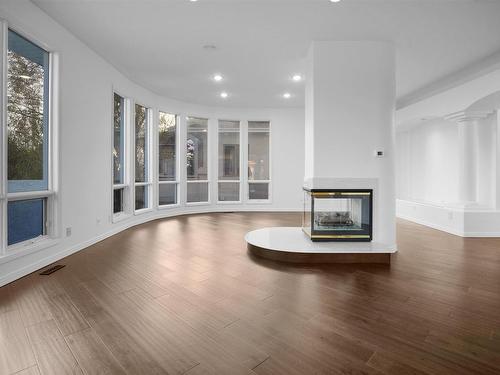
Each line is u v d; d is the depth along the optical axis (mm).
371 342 2201
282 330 2367
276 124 9758
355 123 4672
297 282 3451
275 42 4809
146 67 6004
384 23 4191
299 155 9789
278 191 9805
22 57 3764
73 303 2854
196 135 9430
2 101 3312
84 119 4926
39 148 4070
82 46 4848
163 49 5137
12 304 2830
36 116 4008
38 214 4082
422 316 2615
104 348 2115
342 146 4680
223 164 9828
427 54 5168
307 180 4934
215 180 9625
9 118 3598
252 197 9898
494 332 2348
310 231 4762
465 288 3281
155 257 4434
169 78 6680
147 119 7938
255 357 2014
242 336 2275
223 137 9797
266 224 7320
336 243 4598
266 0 3717
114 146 6395
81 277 3576
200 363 1946
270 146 9797
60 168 4285
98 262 4176
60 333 2316
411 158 9352
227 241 5496
